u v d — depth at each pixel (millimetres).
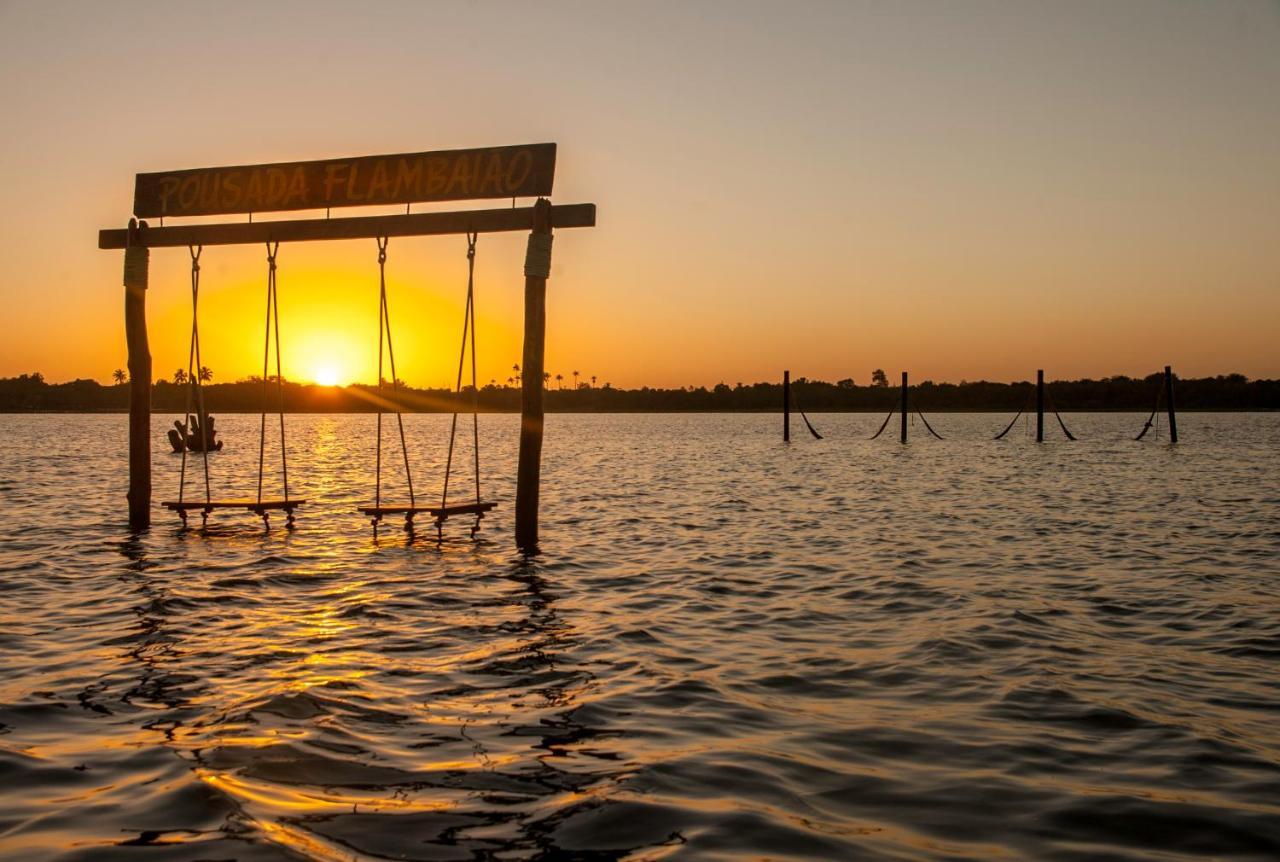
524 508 15453
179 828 4711
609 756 5914
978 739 6328
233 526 18172
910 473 36750
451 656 8547
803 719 6754
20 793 5160
